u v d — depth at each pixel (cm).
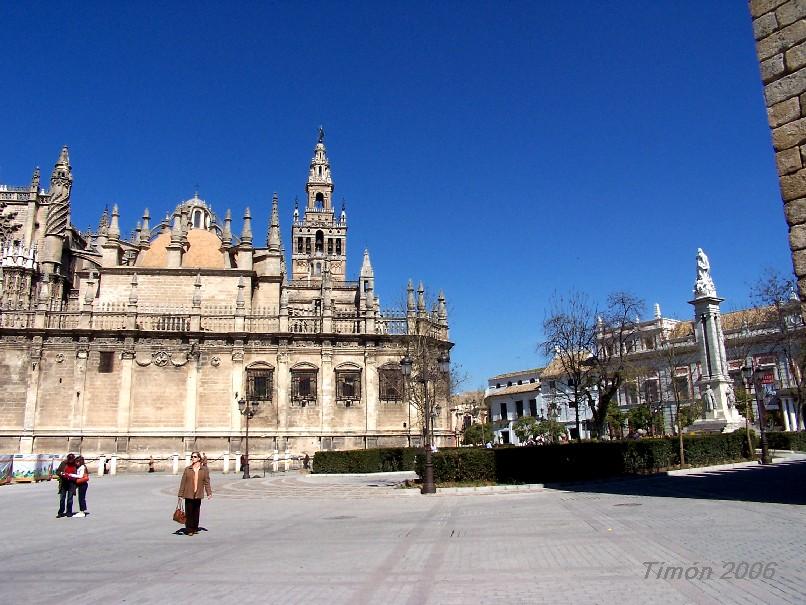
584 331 4850
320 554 1309
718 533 1338
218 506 2591
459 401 12581
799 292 1375
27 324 5544
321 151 13162
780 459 3981
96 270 6212
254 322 5791
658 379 6931
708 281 4925
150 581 1089
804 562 1022
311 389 5700
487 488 2694
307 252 12362
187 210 7231
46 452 5294
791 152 1407
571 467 2955
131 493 3266
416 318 5762
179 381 5572
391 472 4469
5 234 6856
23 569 1241
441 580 1009
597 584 937
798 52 1412
